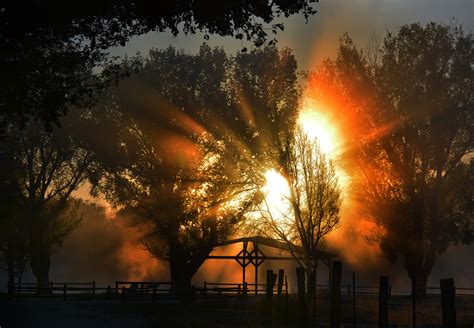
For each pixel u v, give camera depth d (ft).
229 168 193.67
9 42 62.39
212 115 200.13
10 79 66.59
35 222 246.88
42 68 67.97
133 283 188.03
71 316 115.44
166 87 205.87
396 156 192.65
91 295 198.49
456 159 194.59
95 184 210.79
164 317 117.39
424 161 192.34
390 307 138.31
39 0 58.80
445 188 197.47
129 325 101.81
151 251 215.31
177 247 205.16
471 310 135.03
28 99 69.31
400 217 191.93
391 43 195.42
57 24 62.23
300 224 134.92
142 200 202.69
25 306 139.23
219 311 134.82
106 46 68.59
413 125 190.70
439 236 200.85
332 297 73.51
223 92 208.33
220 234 205.26
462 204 197.88
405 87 191.31
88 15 62.64
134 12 65.26
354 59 199.21
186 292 169.48
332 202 133.08
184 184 199.62
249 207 190.60
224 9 64.64
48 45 67.51
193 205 199.21
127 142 204.44
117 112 207.00
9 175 209.97
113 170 206.39
